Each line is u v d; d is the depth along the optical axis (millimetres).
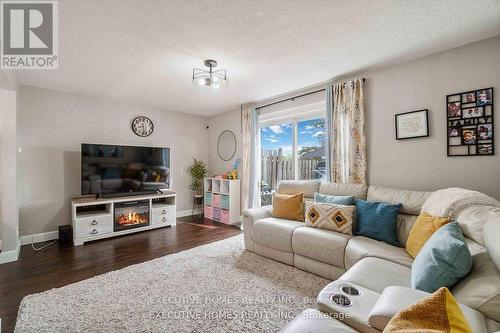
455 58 2350
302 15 1857
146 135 4625
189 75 3061
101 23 1927
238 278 2291
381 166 2844
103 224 3531
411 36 2168
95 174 3686
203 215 5227
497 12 1824
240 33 2104
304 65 2785
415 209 2234
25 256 2887
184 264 2621
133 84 3402
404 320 818
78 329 1595
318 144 3686
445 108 2402
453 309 787
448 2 1714
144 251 3057
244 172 4516
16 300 1947
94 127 3994
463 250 1160
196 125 5414
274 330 1598
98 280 2258
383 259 1823
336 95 3168
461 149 2303
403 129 2660
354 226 2447
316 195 2898
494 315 969
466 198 1658
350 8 1774
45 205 3535
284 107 3955
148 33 2082
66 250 3092
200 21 1919
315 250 2297
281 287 2125
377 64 2760
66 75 3045
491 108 2145
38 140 3486
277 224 2701
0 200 2889
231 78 3189
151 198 4074
